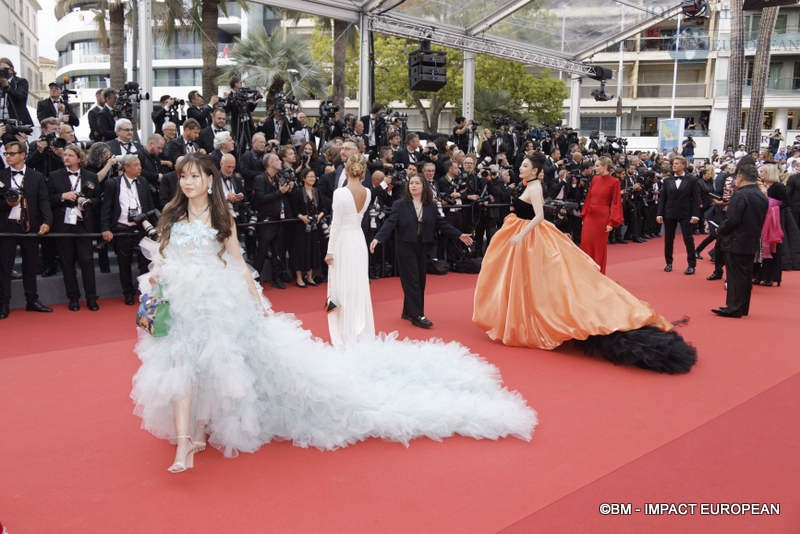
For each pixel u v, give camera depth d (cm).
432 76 1362
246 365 352
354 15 1278
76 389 459
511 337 590
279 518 286
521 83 2842
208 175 352
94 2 2028
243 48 1664
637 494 312
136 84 885
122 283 748
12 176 677
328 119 1129
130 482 319
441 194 995
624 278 981
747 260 709
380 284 910
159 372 325
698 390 473
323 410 375
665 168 1571
